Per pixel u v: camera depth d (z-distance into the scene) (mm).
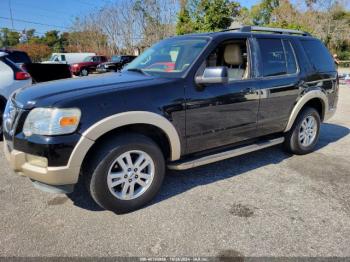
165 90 3066
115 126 2750
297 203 3236
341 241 2619
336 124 6859
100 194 2840
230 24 16688
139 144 2957
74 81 3236
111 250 2504
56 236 2678
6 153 2945
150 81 3107
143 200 3104
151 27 32000
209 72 3086
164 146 3309
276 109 4098
